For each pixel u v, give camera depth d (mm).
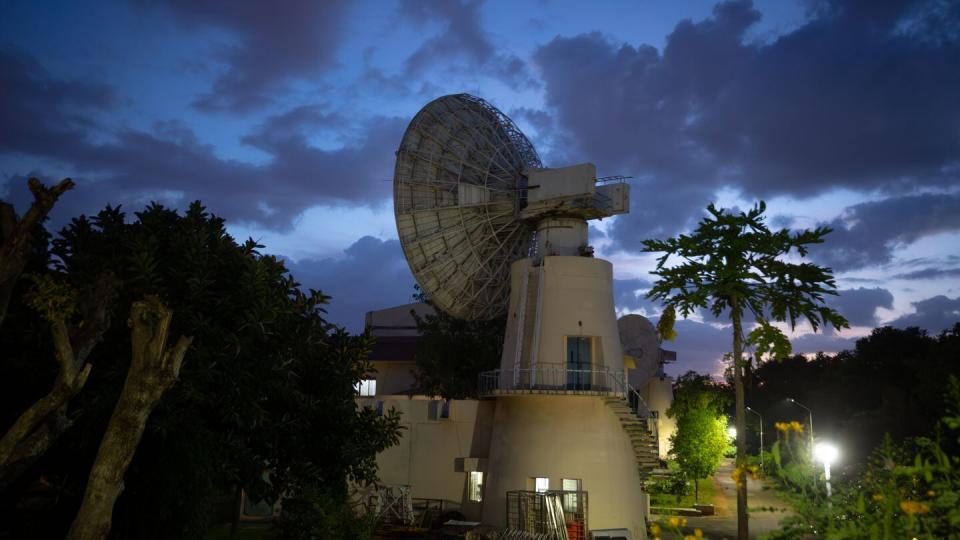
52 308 15203
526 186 37938
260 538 31203
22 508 22094
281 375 22406
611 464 34094
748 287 26141
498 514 34406
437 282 38156
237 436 22297
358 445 25266
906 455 12922
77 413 18672
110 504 15016
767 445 97750
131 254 22047
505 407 36031
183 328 20922
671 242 26688
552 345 35156
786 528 10477
